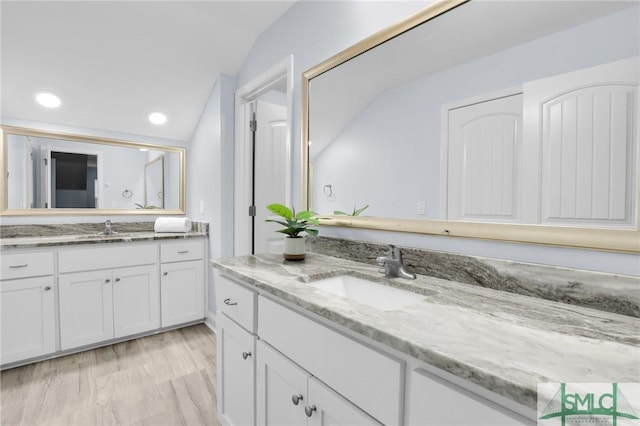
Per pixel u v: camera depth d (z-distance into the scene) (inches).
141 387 67.9
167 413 59.6
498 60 36.6
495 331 24.6
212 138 96.3
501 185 36.4
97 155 97.4
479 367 19.0
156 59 81.8
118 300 86.8
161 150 108.8
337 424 30.1
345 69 55.3
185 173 114.0
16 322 72.7
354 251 54.5
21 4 63.6
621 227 28.6
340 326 30.6
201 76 90.3
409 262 45.7
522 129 34.7
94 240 81.8
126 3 68.0
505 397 19.3
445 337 23.4
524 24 34.5
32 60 73.5
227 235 93.6
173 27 75.0
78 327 80.9
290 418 36.9
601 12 29.5
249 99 92.2
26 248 73.0
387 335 24.1
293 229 54.1
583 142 30.6
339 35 57.0
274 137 96.5
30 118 85.7
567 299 31.5
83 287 81.4
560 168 32.0
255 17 73.5
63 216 92.0
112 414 59.0
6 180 83.4
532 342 22.6
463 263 39.8
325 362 31.5
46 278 76.0
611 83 29.0
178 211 112.9
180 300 97.8
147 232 104.1
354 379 28.4
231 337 49.8
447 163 41.6
